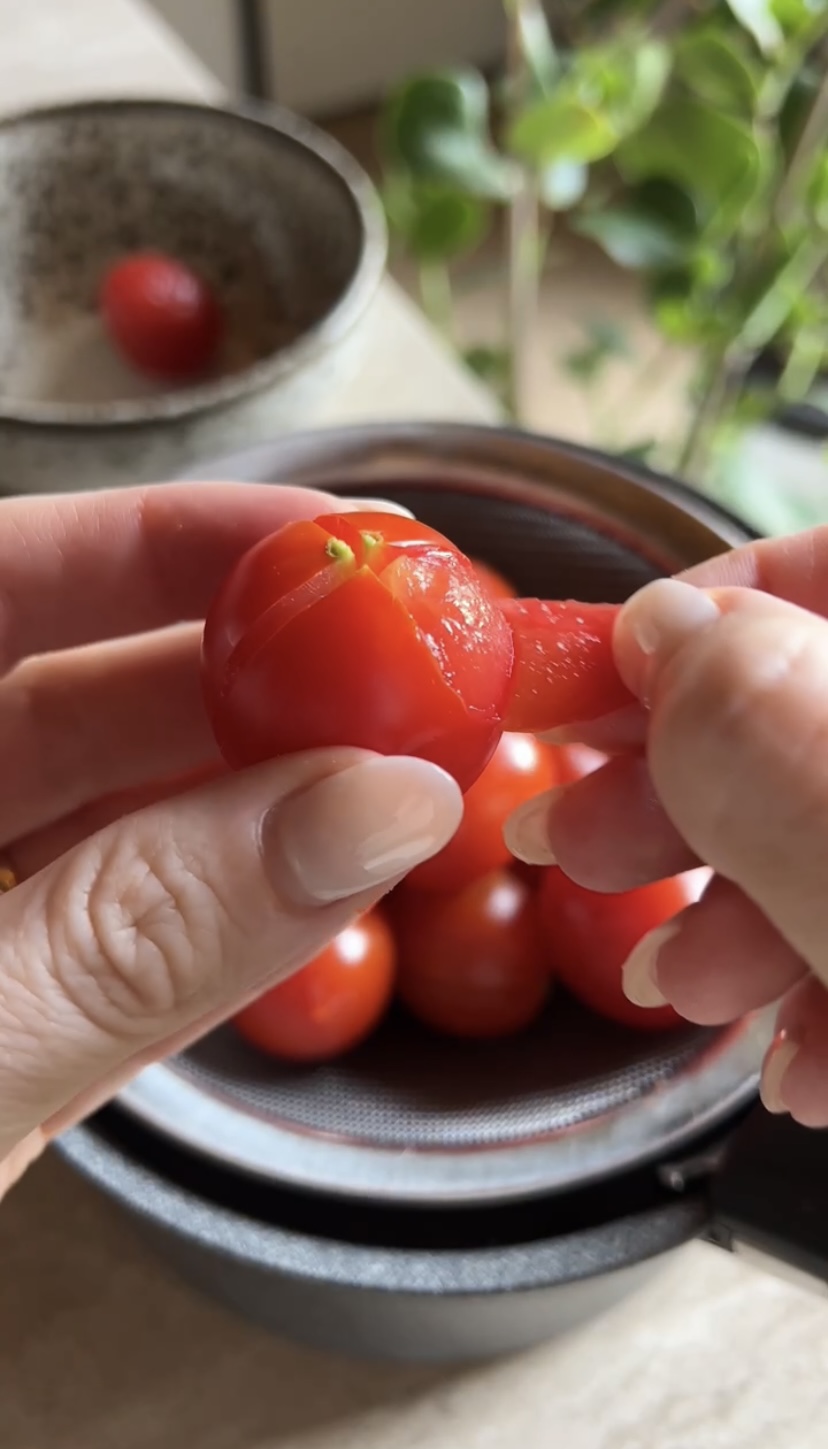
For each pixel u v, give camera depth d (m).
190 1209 0.19
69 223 0.34
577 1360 0.22
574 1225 0.19
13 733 0.23
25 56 0.40
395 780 0.16
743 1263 0.23
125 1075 0.19
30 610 0.23
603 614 0.18
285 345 0.34
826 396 0.54
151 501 0.22
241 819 0.17
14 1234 0.23
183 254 0.35
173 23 0.67
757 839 0.15
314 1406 0.22
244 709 0.17
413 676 0.16
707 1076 0.20
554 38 0.49
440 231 0.39
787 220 0.35
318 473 0.24
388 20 0.72
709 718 0.15
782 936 0.18
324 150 0.32
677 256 0.36
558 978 0.24
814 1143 0.18
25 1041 0.18
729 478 0.41
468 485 0.24
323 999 0.22
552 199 0.37
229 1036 0.22
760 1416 0.21
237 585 0.17
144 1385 0.22
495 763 0.23
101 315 0.35
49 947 0.18
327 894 0.18
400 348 0.33
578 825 0.20
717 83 0.32
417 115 0.35
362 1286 0.18
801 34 0.31
